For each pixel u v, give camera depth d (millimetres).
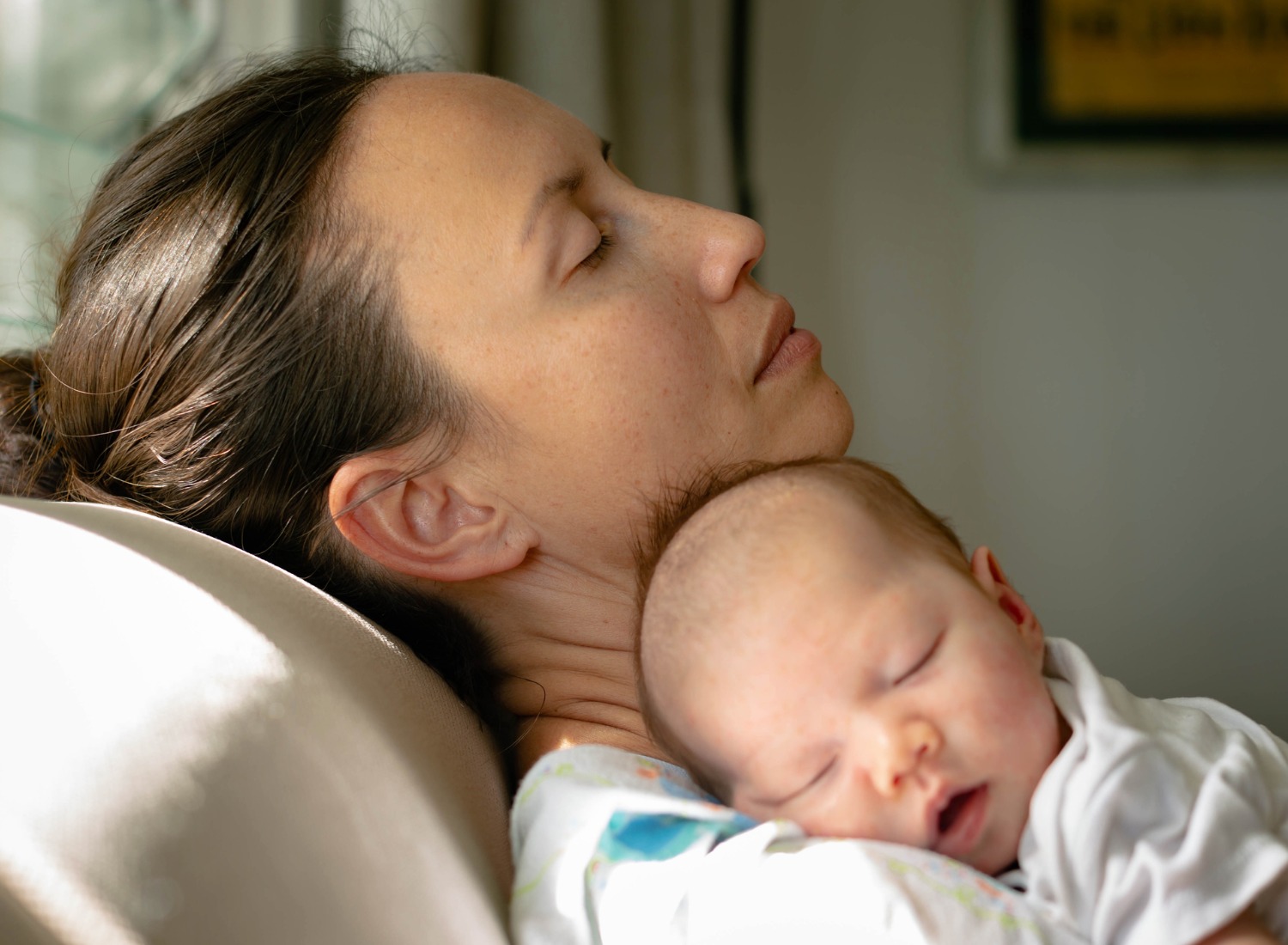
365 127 799
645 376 752
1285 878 518
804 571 614
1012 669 578
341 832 524
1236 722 649
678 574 662
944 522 748
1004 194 2342
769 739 595
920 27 2344
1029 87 2307
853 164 2342
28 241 1174
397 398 770
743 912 535
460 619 808
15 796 461
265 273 788
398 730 610
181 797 481
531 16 1683
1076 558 2328
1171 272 2342
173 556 628
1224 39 2307
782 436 801
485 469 773
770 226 2338
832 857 527
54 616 548
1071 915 516
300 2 1474
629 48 1919
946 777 558
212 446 806
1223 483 2338
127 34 1288
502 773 746
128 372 831
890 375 2328
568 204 785
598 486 763
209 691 536
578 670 815
